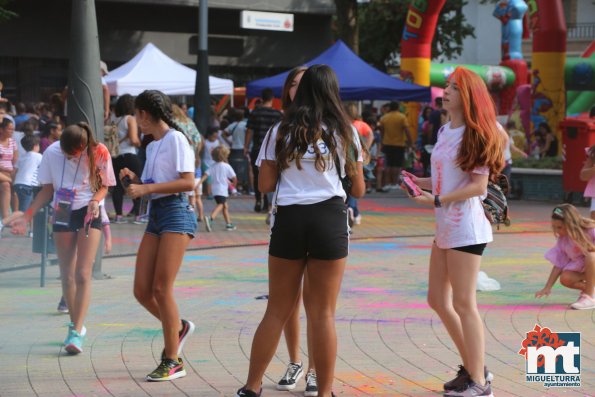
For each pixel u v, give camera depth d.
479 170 7.77
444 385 8.16
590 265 11.82
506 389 8.35
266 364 7.61
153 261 8.68
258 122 23.83
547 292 12.08
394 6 54.34
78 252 9.70
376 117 36.56
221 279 14.34
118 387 8.34
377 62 57.19
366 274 14.90
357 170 7.44
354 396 8.10
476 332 7.87
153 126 8.73
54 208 9.77
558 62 35.50
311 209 7.27
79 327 9.62
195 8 44.12
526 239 19.80
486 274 14.88
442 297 8.16
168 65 32.16
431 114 31.50
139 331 10.63
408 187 7.83
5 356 9.42
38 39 41.56
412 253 17.47
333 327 7.42
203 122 30.72
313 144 7.23
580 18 65.50
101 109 13.63
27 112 26.61
